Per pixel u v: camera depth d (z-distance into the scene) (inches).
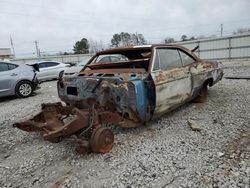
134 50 199.9
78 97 181.3
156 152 145.8
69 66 597.9
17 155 160.1
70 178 126.1
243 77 385.7
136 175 122.9
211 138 160.1
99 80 164.7
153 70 172.6
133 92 155.2
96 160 141.8
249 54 751.7
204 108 225.8
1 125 225.6
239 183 109.4
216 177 115.3
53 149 163.6
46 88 459.5
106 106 161.5
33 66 423.5
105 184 117.8
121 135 174.9
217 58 824.9
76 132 149.1
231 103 235.9
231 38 780.6
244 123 181.6
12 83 355.3
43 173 134.2
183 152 143.2
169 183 114.3
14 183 126.4
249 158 129.6
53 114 165.9
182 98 198.7
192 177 117.2
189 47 887.7
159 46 188.1
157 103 169.5
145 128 185.5
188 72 204.4
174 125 188.5
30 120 167.3
